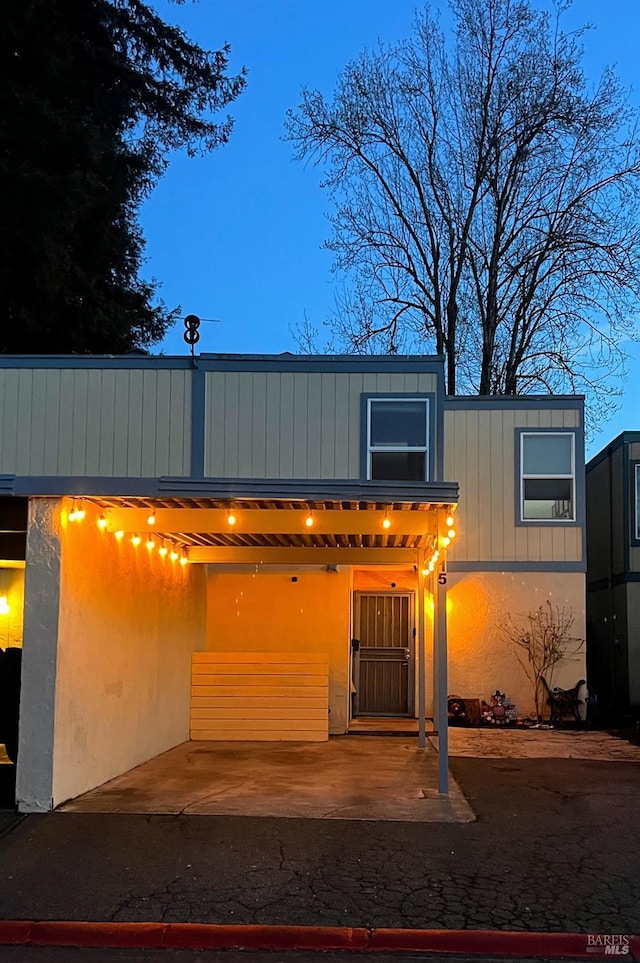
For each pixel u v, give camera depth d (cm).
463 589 1616
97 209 2038
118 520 988
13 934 571
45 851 716
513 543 1622
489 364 2498
